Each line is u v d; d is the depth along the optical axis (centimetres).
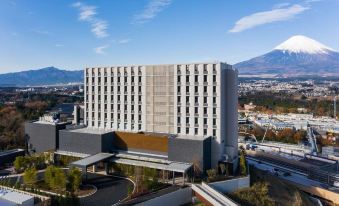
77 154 9631
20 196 6450
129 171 8506
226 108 9512
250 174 9312
